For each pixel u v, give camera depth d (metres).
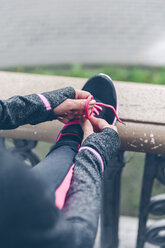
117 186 1.66
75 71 4.23
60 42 4.70
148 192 1.62
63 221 0.73
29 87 1.57
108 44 4.62
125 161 1.59
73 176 1.05
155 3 5.07
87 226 0.85
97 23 4.84
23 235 0.59
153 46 4.57
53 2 5.20
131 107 1.48
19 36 4.82
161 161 1.50
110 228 1.81
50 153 1.25
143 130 1.41
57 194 0.99
